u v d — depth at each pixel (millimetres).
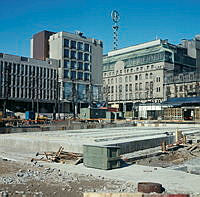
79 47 97188
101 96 102938
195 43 120438
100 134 27484
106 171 12125
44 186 9414
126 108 117938
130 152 19875
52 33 101188
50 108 89938
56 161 15070
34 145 20641
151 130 36750
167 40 112438
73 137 22938
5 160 15336
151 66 108188
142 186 8594
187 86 94125
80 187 9305
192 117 64125
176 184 9789
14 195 8258
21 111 82188
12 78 78938
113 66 124938
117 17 142000
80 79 96312
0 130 31906
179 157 20453
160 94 102625
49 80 89250
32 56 106062
